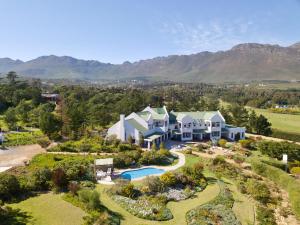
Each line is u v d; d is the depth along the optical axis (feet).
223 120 320.91
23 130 323.98
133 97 490.08
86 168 174.91
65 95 533.96
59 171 150.30
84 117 332.19
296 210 143.74
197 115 319.47
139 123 283.79
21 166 180.14
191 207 142.92
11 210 122.31
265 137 351.46
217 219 131.95
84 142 244.83
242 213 141.69
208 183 176.04
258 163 201.77
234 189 170.91
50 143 253.03
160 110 311.88
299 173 203.21
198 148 262.26
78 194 135.95
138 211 131.95
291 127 421.59
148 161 210.18
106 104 455.63
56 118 294.05
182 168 183.83
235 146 276.62
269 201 158.20
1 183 134.62
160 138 287.28
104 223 114.62
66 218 119.14
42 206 128.77
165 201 146.92
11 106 458.09
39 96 512.63
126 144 245.86
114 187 153.28
